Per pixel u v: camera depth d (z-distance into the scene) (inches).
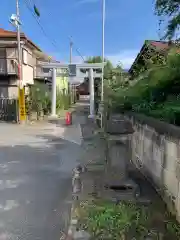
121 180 145.9
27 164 241.0
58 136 400.5
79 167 195.6
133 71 331.9
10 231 125.6
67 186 182.9
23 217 138.9
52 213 142.9
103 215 121.9
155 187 153.2
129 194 141.1
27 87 682.2
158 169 147.1
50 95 753.0
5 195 168.2
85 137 375.2
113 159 147.8
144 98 202.4
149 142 167.0
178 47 162.7
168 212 124.4
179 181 114.3
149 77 189.9
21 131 451.5
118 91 315.0
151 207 128.9
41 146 323.6
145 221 115.1
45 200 159.9
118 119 153.3
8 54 637.9
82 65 654.5
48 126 516.4
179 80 161.2
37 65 786.8
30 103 617.6
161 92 175.6
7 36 633.0
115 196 140.5
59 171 218.5
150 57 229.8
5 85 652.7
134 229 110.5
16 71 630.5
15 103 576.1
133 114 220.1
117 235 107.9
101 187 152.1
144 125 180.7
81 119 636.7
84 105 1279.5
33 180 196.4
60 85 1019.3
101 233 110.6
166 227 111.2
